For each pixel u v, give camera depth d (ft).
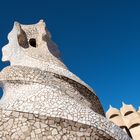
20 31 31.81
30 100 21.27
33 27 34.04
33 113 19.71
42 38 32.50
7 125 19.72
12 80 24.21
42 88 22.66
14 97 22.48
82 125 19.35
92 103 25.85
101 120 20.22
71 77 25.52
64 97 21.91
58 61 28.89
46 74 24.47
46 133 19.12
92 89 26.84
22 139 19.10
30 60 27.71
